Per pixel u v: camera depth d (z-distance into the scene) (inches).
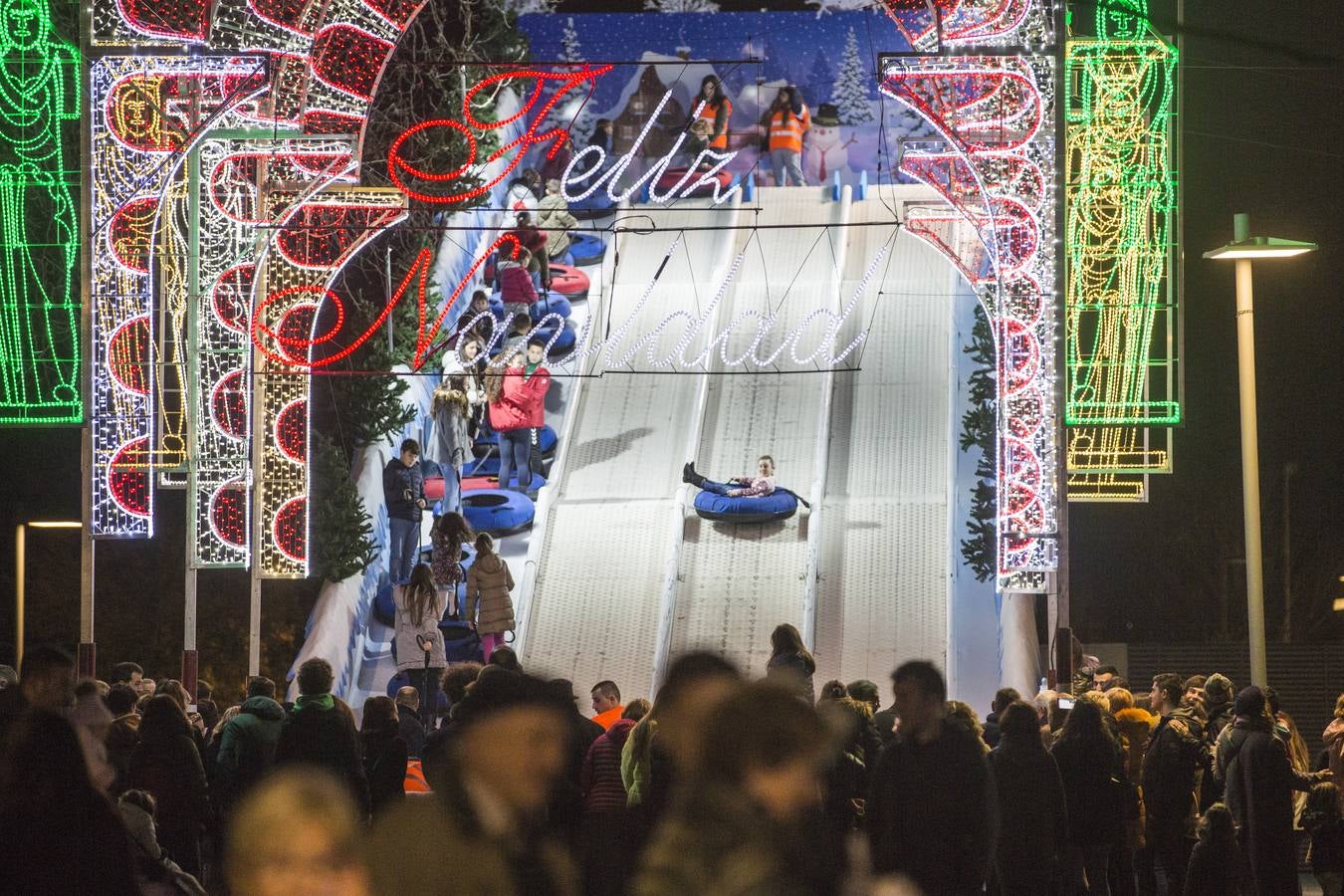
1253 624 1619.1
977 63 1560.0
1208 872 975.6
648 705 949.8
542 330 2447.1
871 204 2716.5
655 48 3085.6
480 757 412.5
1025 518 1627.7
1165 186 1752.0
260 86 1515.7
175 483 1683.1
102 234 1551.4
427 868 320.2
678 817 344.5
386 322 2174.0
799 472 2183.8
